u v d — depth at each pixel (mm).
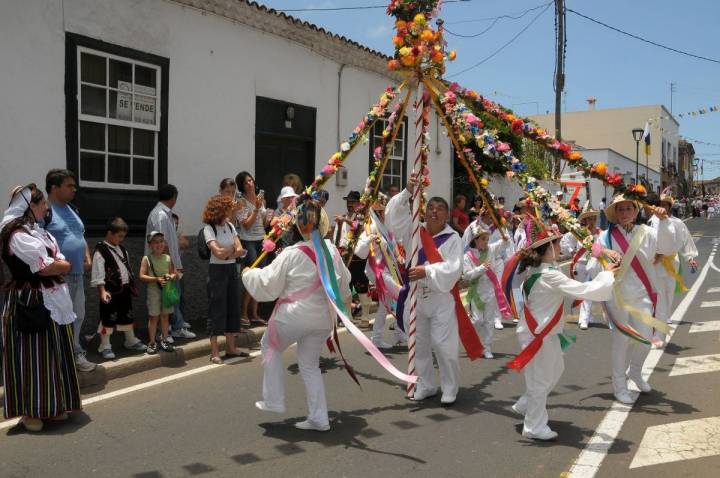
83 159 7395
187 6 8375
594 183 27672
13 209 4695
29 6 6715
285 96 10070
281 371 4828
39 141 6863
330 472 4039
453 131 5871
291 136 10250
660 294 7289
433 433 4773
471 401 5586
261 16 9422
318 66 10727
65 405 4793
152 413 5148
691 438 4660
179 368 6555
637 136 23516
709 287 13195
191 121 8547
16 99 6652
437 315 5438
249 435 4684
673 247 7125
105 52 7473
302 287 4695
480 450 4434
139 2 7797
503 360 7105
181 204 8453
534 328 4570
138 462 4180
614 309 5492
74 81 7141
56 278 4797
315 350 4848
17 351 4656
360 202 6453
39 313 4648
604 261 4684
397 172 12852
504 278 5020
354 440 4609
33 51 6770
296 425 4848
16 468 4066
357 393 5805
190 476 3971
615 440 4625
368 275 7211
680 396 5723
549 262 4625
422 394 5621
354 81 11609
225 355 7070
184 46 8391
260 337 7875
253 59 9438
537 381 4602
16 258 4625
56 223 5609
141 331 7695
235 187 7758
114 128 7703
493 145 5422
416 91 6160
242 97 9281
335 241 8328
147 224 7129
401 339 7758
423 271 5227
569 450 4434
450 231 5426
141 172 8031
